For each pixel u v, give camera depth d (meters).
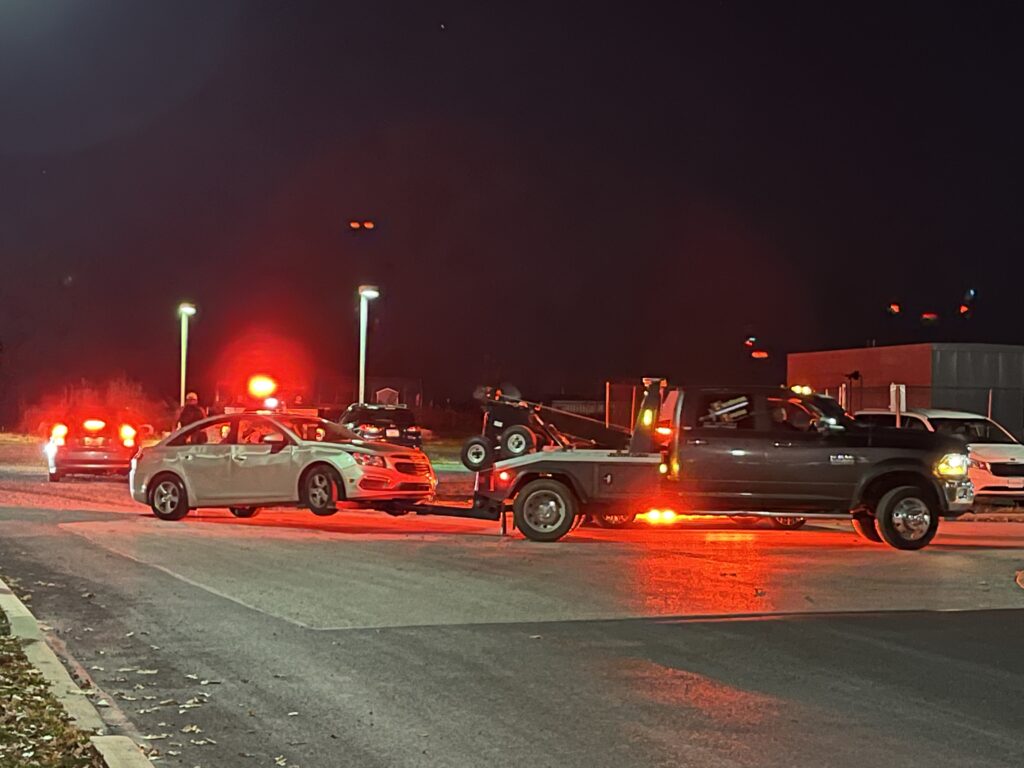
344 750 6.88
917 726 7.46
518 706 7.84
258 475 18.81
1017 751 6.95
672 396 17.48
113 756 6.49
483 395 31.89
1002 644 10.05
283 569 13.67
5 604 10.77
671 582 13.14
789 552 16.08
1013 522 22.59
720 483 16.75
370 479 18.27
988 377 38.47
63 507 21.14
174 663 9.00
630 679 8.62
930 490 16.70
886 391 39.41
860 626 10.79
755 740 7.10
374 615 10.93
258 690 8.21
